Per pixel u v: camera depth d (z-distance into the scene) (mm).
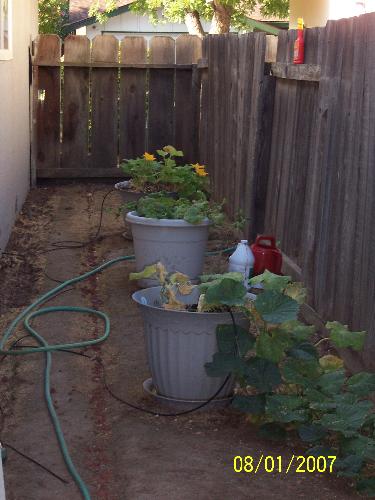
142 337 3803
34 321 4016
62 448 2674
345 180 3398
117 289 4559
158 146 8133
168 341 2896
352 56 3330
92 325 3980
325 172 3658
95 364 3473
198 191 5438
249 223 5191
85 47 7891
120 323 4004
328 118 3623
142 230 4383
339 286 3467
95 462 2629
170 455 2646
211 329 2852
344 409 2557
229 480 2486
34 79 7797
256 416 2803
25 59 7141
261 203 5141
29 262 5129
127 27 15680
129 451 2674
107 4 13328
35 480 2504
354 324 3258
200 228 4359
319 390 2717
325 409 2605
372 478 2414
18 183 6406
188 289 3078
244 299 2748
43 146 8008
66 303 4328
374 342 2992
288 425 2748
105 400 3102
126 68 7961
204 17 12273
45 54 7828
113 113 8031
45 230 6051
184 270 4398
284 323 2809
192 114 7852
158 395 3045
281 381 2738
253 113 5117
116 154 8109
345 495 2412
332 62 3588
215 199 6695
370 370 3039
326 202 3658
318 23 7645
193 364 2902
